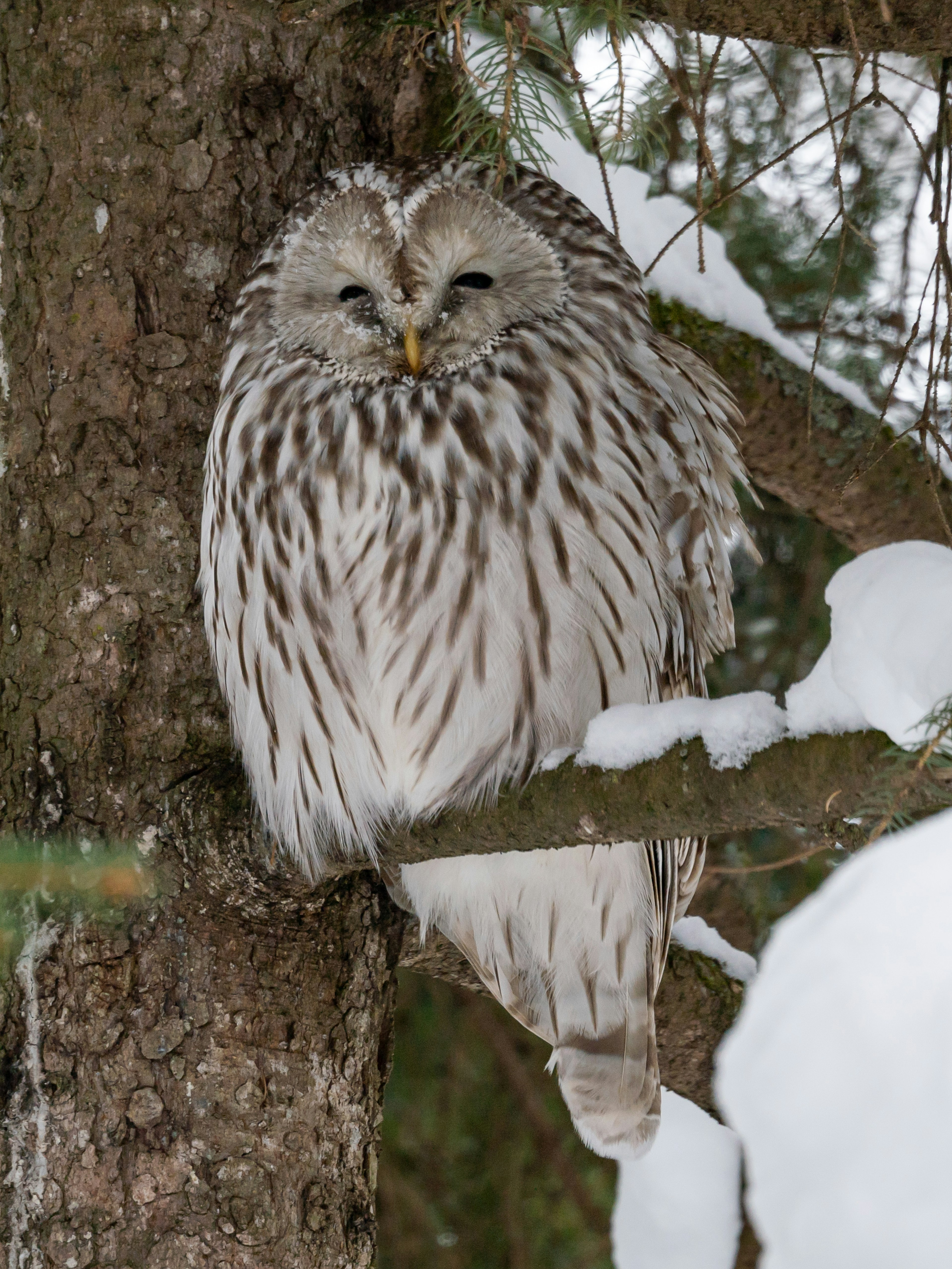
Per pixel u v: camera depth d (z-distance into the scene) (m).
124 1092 6.35
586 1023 7.76
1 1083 6.29
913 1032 2.18
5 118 6.94
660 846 7.56
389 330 6.77
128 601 6.73
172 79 6.97
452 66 7.51
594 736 5.34
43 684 6.66
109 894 6.46
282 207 7.15
